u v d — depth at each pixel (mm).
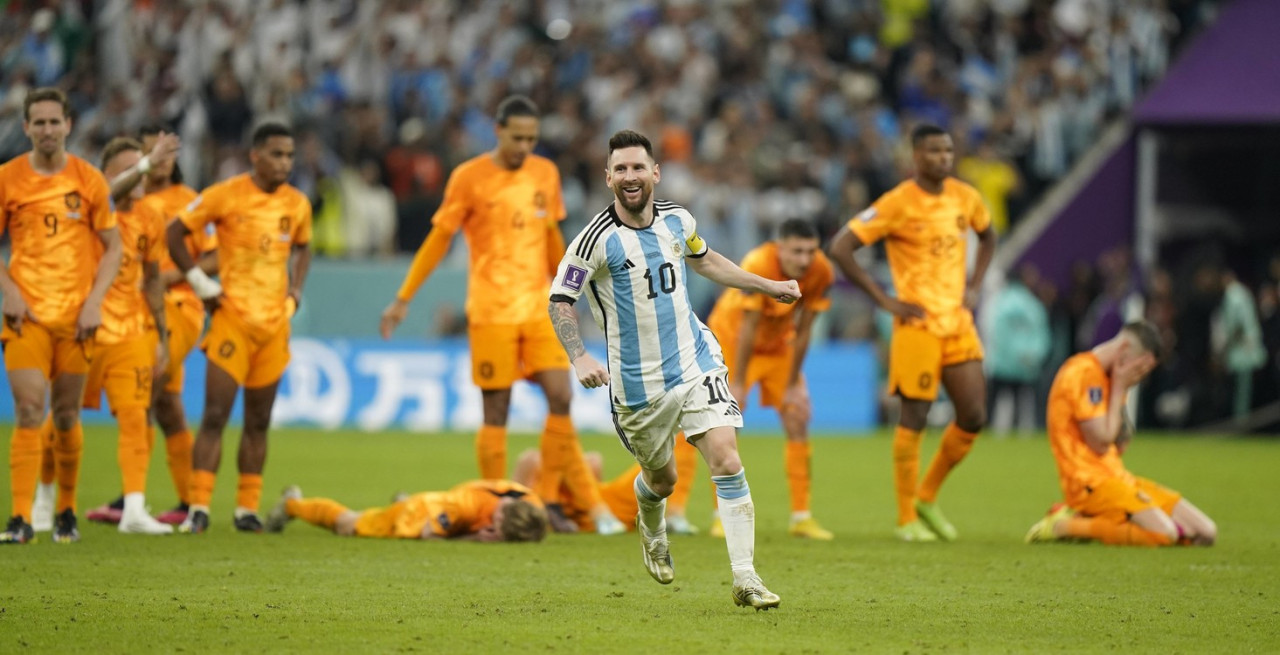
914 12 99500
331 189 78438
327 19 88500
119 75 82812
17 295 31734
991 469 60156
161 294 35781
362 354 76438
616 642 22141
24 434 32688
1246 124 80125
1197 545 35969
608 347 25328
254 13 86125
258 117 81250
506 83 88125
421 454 61062
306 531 36719
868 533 39250
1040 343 81438
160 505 42812
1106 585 29047
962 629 23719
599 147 85750
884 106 95500
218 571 29125
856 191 83938
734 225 81938
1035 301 81500
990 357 81688
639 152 24703
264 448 37219
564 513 39000
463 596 26484
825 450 68438
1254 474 58844
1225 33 83000
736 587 24734
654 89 90375
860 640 22594
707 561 32438
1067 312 84625
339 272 78125
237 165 77812
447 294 79188
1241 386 84625
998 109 95625
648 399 24969
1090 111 93750
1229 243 91062
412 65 87875
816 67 93750
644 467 25656
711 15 97375
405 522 34875
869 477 55906
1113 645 22484
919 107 92500
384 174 81625
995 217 89000
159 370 36188
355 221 79250
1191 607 26250
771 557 33281
